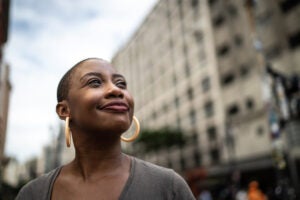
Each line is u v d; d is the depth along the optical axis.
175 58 38.12
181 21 37.62
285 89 8.62
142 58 46.75
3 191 8.30
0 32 10.86
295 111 8.50
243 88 26.16
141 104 45.59
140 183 0.86
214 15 31.39
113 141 0.92
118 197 0.83
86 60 1.00
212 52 30.91
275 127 8.29
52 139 10.25
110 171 0.90
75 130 0.96
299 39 21.81
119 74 0.99
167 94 39.03
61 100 1.02
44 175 1.00
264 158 22.67
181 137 32.34
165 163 37.56
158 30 43.00
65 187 0.90
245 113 25.50
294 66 21.66
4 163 8.44
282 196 8.03
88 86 0.92
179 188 0.89
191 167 32.47
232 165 25.72
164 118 39.09
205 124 30.98
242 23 27.09
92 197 0.85
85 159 0.92
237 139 25.91
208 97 30.95
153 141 32.28
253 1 14.40
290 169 16.17
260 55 10.64
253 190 12.42
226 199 23.97
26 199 0.93
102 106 0.88
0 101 7.52
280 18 23.20
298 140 17.52
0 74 7.77
